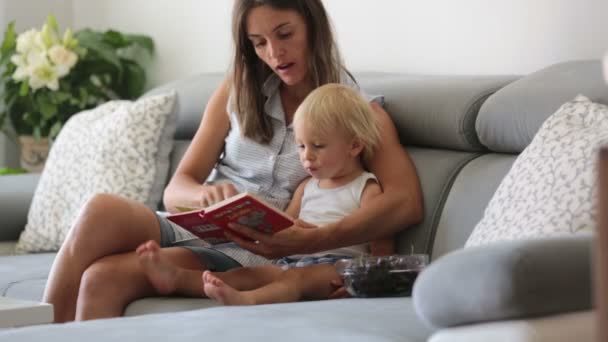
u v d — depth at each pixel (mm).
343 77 2307
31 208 2992
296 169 2268
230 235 1938
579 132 1705
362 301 1631
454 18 2697
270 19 2172
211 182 2393
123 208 1974
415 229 2117
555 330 1059
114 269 1882
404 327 1317
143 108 2900
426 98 2227
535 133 1931
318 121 2078
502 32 2564
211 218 1857
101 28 4145
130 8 3996
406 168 2139
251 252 2008
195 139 2400
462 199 2031
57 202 2928
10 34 3814
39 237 2908
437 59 2760
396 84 2350
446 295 1078
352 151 2115
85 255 1926
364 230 2031
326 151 2090
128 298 1896
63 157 3002
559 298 1066
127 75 3914
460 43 2686
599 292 857
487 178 2006
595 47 2336
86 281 1871
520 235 1623
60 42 3688
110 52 3781
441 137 2184
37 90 3732
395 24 2887
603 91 1844
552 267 1061
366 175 2129
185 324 1370
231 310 1509
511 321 1055
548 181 1658
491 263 1047
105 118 2988
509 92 2025
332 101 2084
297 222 2051
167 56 3840
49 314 1492
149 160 2867
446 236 2027
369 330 1289
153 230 2051
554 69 2021
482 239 1736
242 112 2295
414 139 2271
